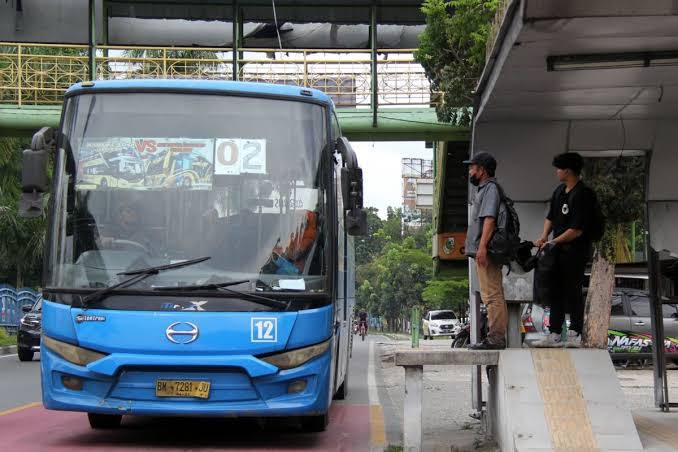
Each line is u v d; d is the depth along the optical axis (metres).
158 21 22.75
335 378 9.21
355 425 10.60
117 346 7.92
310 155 8.63
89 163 8.51
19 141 38.09
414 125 20.33
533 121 9.88
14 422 10.43
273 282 8.19
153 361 7.86
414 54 18.28
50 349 8.12
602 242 12.21
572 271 8.22
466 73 17.61
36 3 22.28
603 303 12.43
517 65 7.70
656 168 9.96
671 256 10.71
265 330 8.00
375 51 20.83
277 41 23.48
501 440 7.68
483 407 10.12
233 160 8.50
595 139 9.89
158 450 8.38
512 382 7.38
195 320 7.94
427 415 11.30
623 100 8.99
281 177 8.52
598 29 6.70
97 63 21.09
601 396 7.27
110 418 9.84
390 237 101.50
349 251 12.91
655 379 10.45
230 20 22.73
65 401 8.02
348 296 12.53
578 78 8.11
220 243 8.26
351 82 20.91
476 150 9.97
